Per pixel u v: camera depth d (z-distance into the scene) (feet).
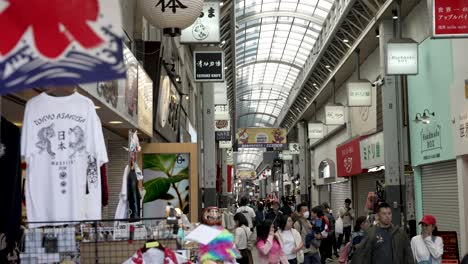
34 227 16.96
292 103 151.02
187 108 85.10
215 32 43.06
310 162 153.07
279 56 145.07
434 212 55.36
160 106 44.65
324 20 97.40
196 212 42.39
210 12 43.09
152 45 43.93
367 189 88.38
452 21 32.24
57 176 17.02
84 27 9.67
